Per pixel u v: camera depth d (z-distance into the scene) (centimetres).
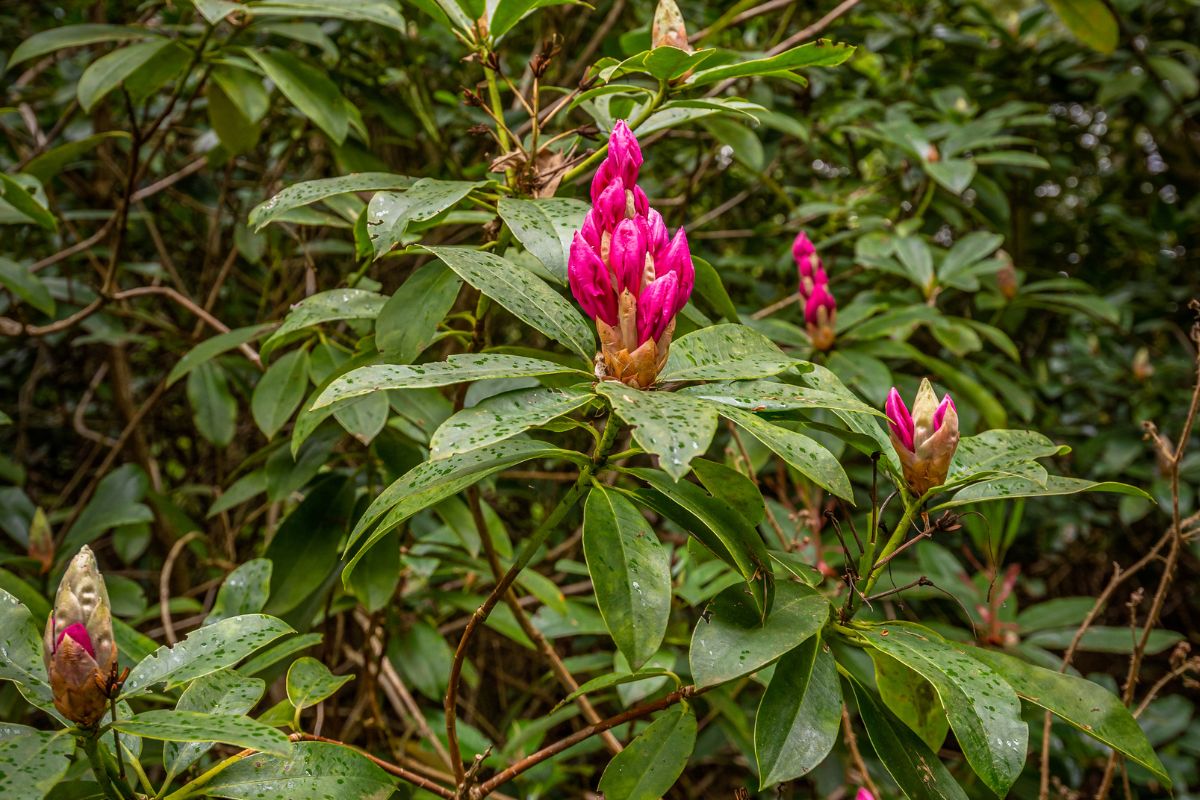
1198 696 149
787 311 118
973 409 89
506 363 47
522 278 52
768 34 139
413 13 109
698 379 47
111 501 88
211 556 115
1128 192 175
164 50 86
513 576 52
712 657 47
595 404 48
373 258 64
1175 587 152
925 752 51
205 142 116
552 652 72
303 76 80
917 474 51
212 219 134
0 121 119
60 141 121
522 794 91
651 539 48
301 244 97
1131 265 172
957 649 49
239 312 139
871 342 86
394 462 72
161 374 148
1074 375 151
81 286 127
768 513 75
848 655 71
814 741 48
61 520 117
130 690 47
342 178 60
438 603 103
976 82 144
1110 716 48
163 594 84
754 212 151
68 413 141
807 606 50
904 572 88
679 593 83
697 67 63
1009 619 85
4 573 69
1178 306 156
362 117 120
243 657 48
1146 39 153
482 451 51
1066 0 111
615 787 54
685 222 141
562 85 127
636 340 47
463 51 113
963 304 138
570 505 52
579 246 48
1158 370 140
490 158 64
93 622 45
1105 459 129
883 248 105
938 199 121
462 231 115
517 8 60
